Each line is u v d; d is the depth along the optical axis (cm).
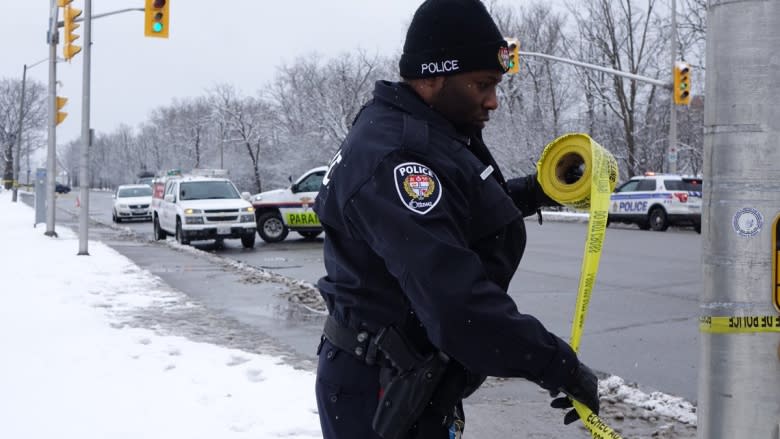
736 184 196
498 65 204
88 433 445
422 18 203
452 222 184
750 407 196
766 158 194
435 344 182
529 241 1936
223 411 489
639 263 1419
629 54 3981
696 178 2362
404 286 182
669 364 668
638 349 725
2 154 10156
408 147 190
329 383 214
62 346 665
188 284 1126
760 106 194
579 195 220
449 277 174
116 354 639
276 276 1221
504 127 3825
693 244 1816
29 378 560
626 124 3938
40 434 442
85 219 1494
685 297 1027
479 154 216
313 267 1444
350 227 197
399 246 179
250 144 6612
